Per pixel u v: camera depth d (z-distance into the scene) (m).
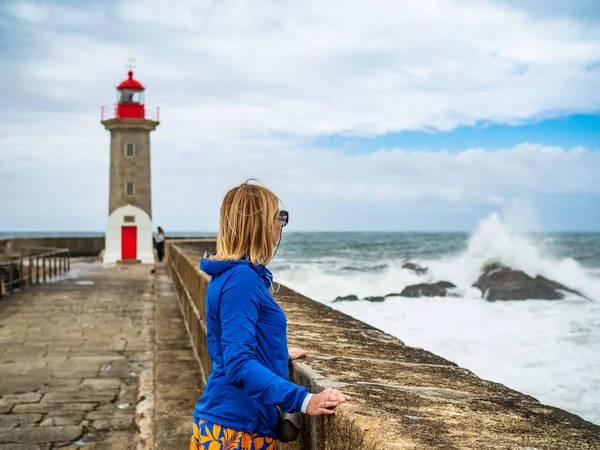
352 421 1.59
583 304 16.86
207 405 1.95
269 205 1.94
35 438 5.36
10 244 29.64
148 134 28.92
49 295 15.35
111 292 16.08
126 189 28.47
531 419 1.66
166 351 7.36
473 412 1.71
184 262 10.45
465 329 13.05
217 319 1.92
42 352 8.80
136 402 6.45
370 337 3.08
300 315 3.74
